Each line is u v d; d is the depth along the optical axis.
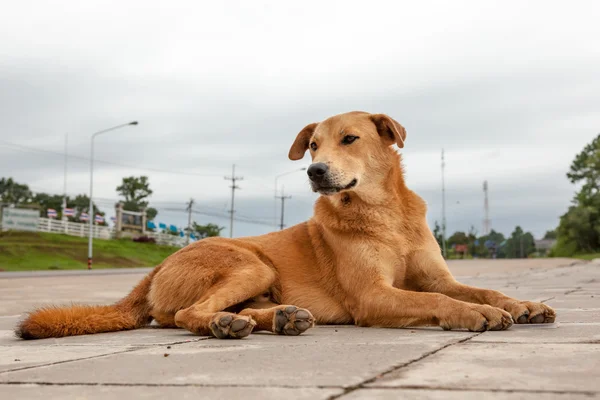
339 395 0.92
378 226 1.84
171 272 1.81
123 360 1.26
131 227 21.39
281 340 1.50
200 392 0.98
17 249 14.53
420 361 1.17
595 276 4.88
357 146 1.88
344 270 1.85
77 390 1.03
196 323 1.63
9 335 1.78
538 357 1.18
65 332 1.70
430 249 1.91
